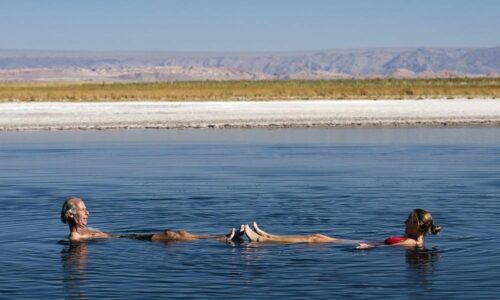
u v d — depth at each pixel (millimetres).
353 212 17844
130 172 25828
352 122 51031
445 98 72188
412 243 14328
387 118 52719
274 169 26484
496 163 28234
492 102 62938
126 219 17094
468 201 19344
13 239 14953
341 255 13578
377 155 31547
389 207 18500
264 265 12883
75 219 14953
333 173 25297
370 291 11320
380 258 13336
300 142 38031
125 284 11766
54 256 13562
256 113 55188
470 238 14875
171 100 71812
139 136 42188
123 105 61781
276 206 18672
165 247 14219
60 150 34188
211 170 26281
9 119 51969
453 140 38781
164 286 11648
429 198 19828
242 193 20766
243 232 14680
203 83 136375
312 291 11336
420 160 29453
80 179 23938
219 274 12328
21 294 11250
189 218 17172
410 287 11516
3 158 30672
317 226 16266
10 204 19000
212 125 49125
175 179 23844
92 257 13492
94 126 48844
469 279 11906
